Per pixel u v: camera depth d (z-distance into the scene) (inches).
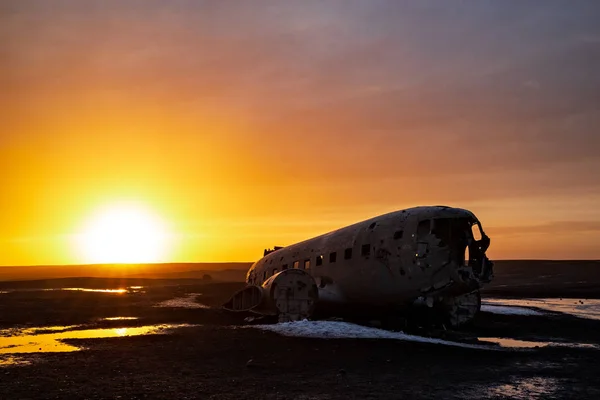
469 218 739.4
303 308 841.5
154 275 5428.2
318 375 462.6
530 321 995.3
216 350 588.7
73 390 396.2
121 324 894.4
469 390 410.6
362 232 845.2
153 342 653.3
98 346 623.5
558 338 770.8
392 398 382.9
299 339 670.5
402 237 763.4
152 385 415.5
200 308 1233.4
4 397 374.9
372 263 798.5
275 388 410.0
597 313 1180.5
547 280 2947.8
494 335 803.4
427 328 806.5
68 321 944.3
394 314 832.3
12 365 497.4
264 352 577.0
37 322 928.9
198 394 387.9
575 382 442.6
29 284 2753.4
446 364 524.4
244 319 942.4
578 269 3577.8
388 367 504.1
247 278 1366.9
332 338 679.1
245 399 374.3
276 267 1110.4
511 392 404.8
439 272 725.9
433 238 737.0
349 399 377.7
